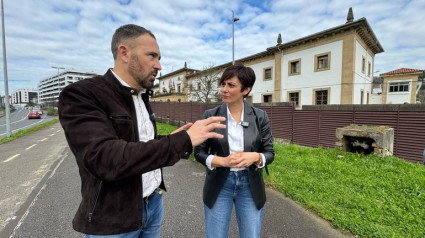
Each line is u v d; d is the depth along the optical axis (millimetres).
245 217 1699
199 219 2891
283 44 20562
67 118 914
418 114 5098
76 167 5508
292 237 2430
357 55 17375
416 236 2273
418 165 4570
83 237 2500
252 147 1663
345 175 4004
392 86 26844
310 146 7566
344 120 6605
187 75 36656
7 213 3059
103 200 1095
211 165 1534
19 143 10055
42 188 4016
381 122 5797
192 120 14188
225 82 1655
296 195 3309
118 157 835
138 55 1111
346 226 2527
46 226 2719
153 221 1498
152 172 1413
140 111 1301
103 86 1083
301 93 19875
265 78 23625
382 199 3039
